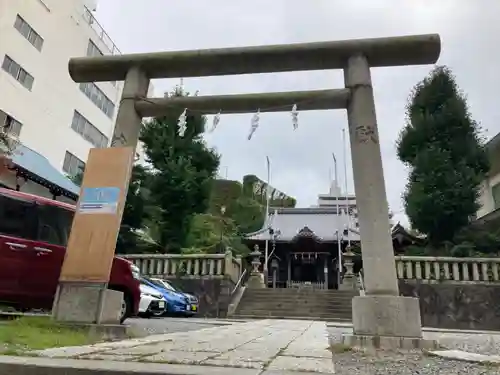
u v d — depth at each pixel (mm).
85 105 30188
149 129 22766
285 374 2682
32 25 24906
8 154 15828
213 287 17906
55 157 26703
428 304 16312
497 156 25203
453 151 21000
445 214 19922
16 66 23594
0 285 6160
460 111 21234
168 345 4305
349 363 4059
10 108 22969
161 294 14508
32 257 6555
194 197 22094
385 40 7023
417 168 21047
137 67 7660
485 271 16281
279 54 7258
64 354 3246
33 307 6594
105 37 32625
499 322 15578
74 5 29078
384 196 6426
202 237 27844
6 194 6543
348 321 15867
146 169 22281
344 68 7277
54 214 7098
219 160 23688
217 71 7613
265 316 16938
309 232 32656
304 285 32594
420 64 7191
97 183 6539
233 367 2873
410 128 22328
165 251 21828
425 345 5457
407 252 21719
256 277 21203
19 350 3420
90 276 5973
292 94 7305
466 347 6590
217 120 7555
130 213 21094
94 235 6211
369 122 6723
